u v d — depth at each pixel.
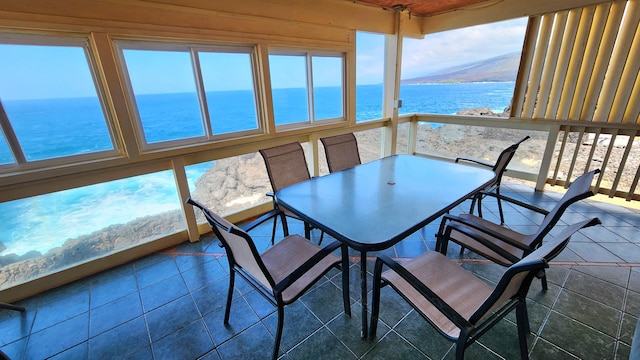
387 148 4.23
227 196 2.88
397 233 1.32
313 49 2.96
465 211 2.96
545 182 3.42
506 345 1.41
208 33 2.19
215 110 2.50
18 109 1.68
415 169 2.31
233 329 1.59
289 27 2.66
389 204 1.64
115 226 2.23
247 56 2.57
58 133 1.83
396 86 3.90
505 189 3.55
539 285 1.82
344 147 2.71
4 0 1.49
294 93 3.02
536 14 3.03
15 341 1.57
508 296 1.06
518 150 3.63
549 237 2.41
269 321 1.64
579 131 3.07
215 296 1.85
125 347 1.51
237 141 2.61
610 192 3.05
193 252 2.37
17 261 1.89
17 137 1.71
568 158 3.28
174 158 2.29
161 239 2.40
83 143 1.93
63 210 1.97
